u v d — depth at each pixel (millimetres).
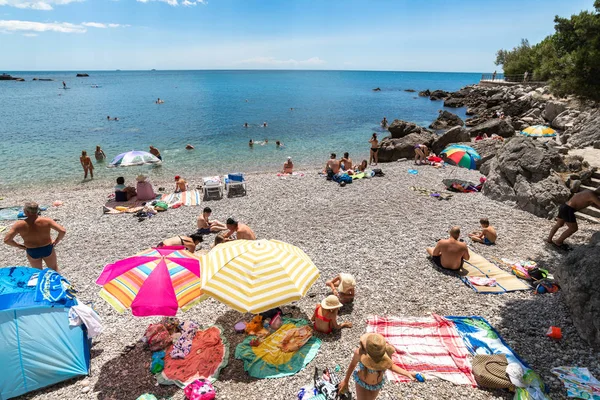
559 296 7645
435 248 9289
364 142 31594
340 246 10688
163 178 20844
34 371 5570
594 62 8672
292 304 7816
